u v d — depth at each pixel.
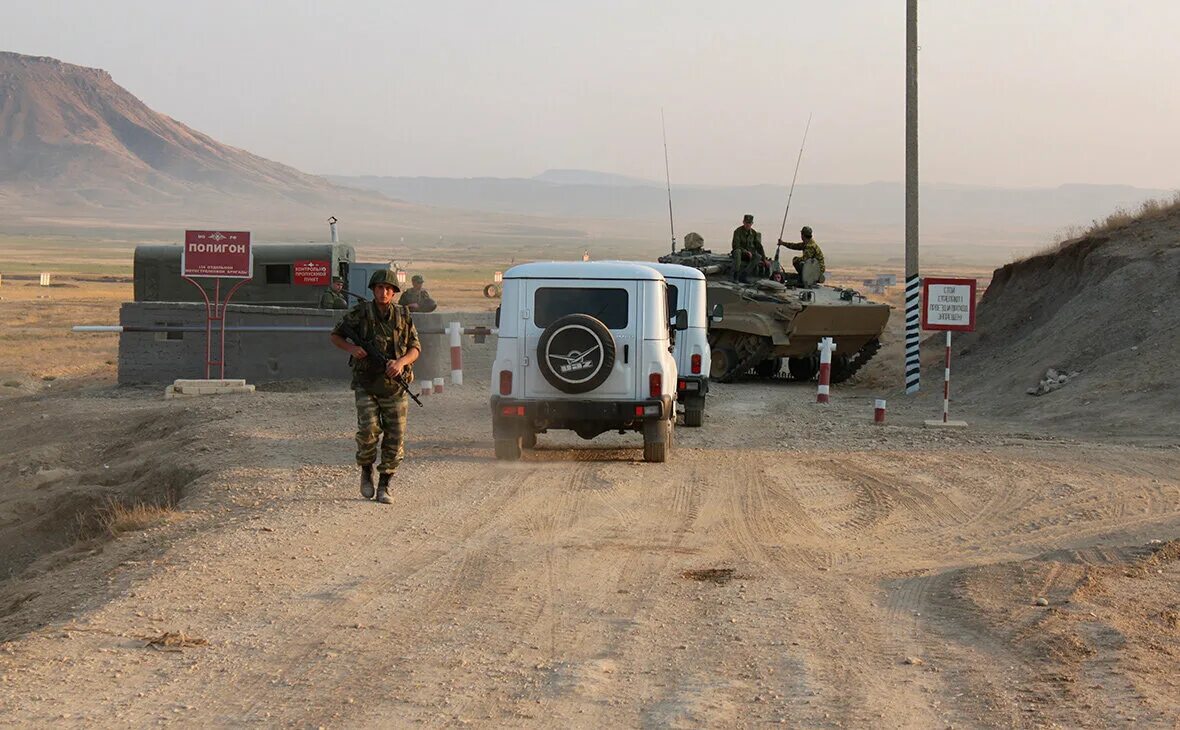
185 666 6.63
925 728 5.70
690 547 9.89
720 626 7.46
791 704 6.04
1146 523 10.74
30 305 65.94
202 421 18.38
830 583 8.62
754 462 14.69
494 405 14.34
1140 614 7.55
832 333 27.98
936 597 8.16
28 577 10.35
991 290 30.56
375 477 13.30
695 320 18.73
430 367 24.20
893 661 6.75
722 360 28.69
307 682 6.37
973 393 22.86
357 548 9.66
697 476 13.59
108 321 53.34
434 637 7.20
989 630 7.30
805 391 26.69
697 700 6.08
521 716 5.87
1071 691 6.16
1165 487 12.58
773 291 28.11
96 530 13.18
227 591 8.25
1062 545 9.91
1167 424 17.22
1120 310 22.75
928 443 16.55
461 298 77.50
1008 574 8.52
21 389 28.22
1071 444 16.11
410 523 10.72
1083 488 12.57
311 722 5.79
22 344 40.25
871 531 10.67
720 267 29.84
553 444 16.80
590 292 14.38
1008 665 6.64
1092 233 27.56
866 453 15.44
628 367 14.27
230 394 22.84
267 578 8.62
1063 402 19.64
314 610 7.77
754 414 20.97
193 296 27.45
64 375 31.80
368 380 11.64
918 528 10.81
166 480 14.44
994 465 14.23
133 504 13.78
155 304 25.06
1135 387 19.30
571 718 5.84
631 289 14.36
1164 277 22.94
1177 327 21.02
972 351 28.17
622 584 8.55
